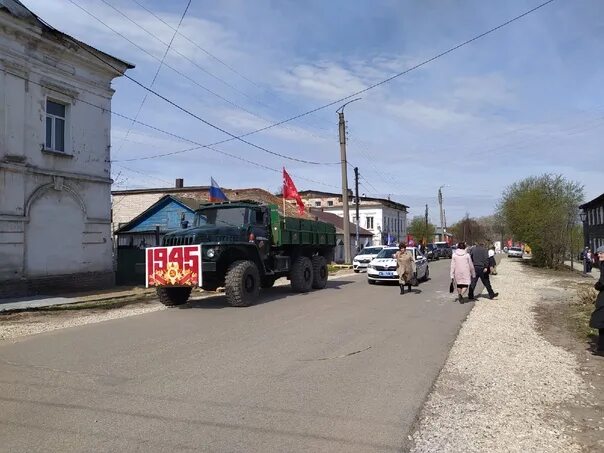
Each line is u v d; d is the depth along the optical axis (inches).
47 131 674.8
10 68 609.0
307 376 254.8
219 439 174.2
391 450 167.9
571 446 174.6
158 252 515.5
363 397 223.1
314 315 458.3
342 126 1294.3
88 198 722.2
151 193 1498.5
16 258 613.6
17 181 616.1
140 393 224.8
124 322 429.1
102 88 748.6
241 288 506.9
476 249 611.2
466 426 191.2
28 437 174.9
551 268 1437.0
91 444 169.0
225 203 589.3
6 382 242.1
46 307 540.4
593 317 315.3
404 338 357.1
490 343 344.5
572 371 276.1
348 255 1304.1
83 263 711.1
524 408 213.8
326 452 165.0
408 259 655.1
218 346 324.2
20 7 614.2
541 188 1633.9
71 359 289.1
